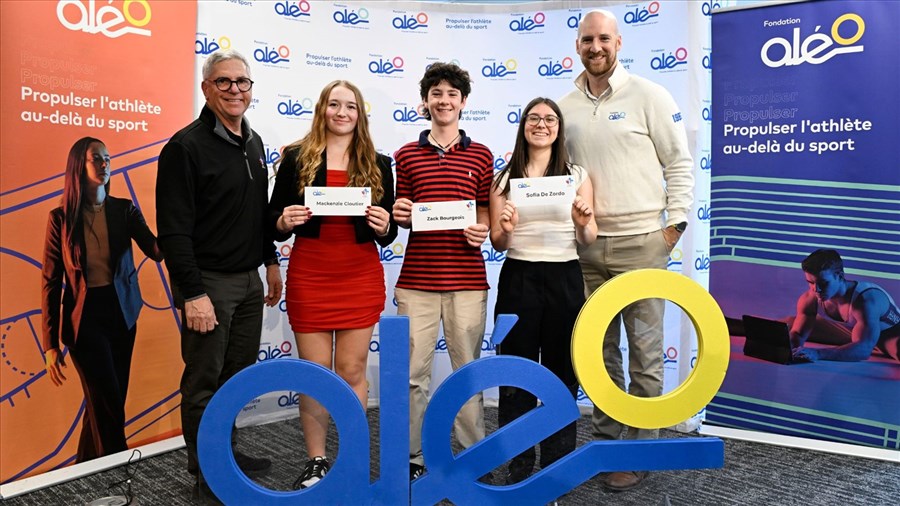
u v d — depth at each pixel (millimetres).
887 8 2643
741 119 2914
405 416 1799
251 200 2396
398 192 2576
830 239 2801
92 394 2656
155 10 2730
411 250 2504
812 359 2869
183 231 2213
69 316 2572
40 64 2422
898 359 2725
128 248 2727
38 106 2432
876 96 2680
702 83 3082
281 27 3170
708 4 3053
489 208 2564
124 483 2514
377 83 3373
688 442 1898
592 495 2373
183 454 2836
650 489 2416
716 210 3000
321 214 2287
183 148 2219
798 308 2875
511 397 2377
